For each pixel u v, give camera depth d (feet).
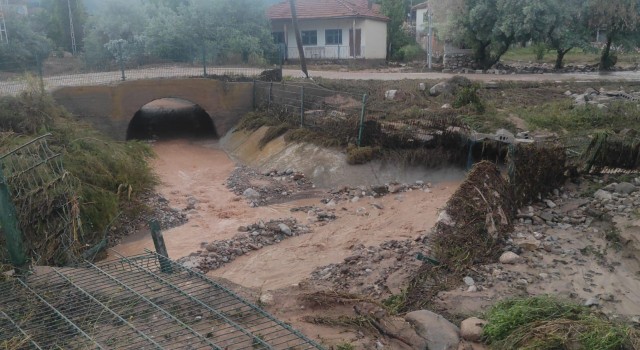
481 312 23.65
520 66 108.99
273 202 47.96
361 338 18.08
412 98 65.67
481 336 19.49
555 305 21.22
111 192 41.78
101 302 18.22
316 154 54.03
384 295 26.94
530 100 66.13
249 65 88.43
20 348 15.16
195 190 52.24
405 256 32.17
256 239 39.17
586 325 18.90
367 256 33.53
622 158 41.04
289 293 21.48
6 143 42.63
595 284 27.20
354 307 20.12
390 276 29.09
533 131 51.80
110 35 107.55
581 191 38.68
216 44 99.25
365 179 49.60
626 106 58.18
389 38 136.77
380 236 38.14
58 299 18.34
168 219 43.88
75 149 45.11
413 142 50.42
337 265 32.94
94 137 50.78
